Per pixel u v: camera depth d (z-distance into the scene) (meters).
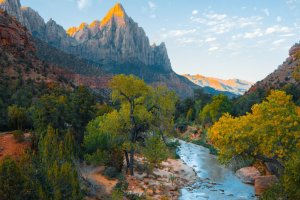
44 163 23.39
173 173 40.94
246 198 31.08
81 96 46.19
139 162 42.69
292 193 17.50
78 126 39.97
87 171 32.47
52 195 19.64
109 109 54.78
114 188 28.56
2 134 35.31
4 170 17.36
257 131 23.92
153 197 29.05
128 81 33.94
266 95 89.31
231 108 91.00
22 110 42.38
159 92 35.88
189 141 80.00
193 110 114.56
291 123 23.22
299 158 18.44
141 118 34.84
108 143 39.25
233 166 43.03
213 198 31.00
